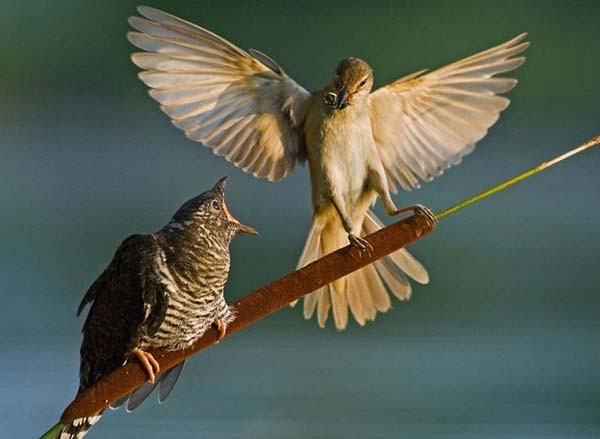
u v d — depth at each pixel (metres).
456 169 21.19
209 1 24.09
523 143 23.16
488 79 9.26
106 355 7.97
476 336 15.41
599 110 24.05
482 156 22.08
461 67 9.22
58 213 20.02
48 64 24.69
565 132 23.56
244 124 9.08
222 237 7.97
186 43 8.74
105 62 24.78
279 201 20.03
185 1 24.08
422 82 9.20
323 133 9.02
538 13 24.28
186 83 8.81
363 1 24.39
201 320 7.82
